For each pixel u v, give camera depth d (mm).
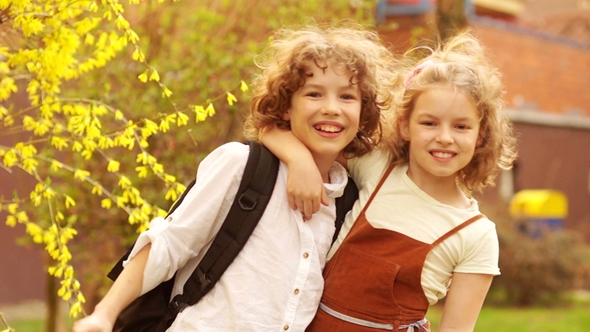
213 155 2627
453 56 2730
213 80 5184
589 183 14906
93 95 4973
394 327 2588
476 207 2711
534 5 19219
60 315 6312
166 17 5707
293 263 2529
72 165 5363
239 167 2545
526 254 10578
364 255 2613
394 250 2600
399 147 2773
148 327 2592
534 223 11625
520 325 9219
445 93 2588
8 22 3439
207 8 5984
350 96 2600
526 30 13516
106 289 5781
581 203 14844
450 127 2592
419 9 9062
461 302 2574
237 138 5168
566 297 11102
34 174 3936
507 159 2877
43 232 3781
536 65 13719
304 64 2561
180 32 5891
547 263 10648
